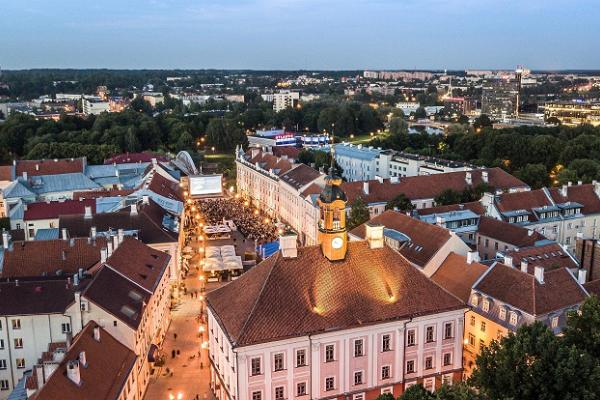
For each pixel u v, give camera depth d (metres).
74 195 179.88
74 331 87.00
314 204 162.12
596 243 104.25
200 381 93.31
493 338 88.69
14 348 87.75
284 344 75.50
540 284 87.00
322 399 78.62
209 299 87.06
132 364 81.25
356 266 83.94
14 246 111.25
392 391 82.62
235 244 168.12
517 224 140.75
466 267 98.25
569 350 63.94
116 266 99.00
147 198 145.62
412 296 83.88
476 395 62.88
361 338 79.44
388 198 163.12
